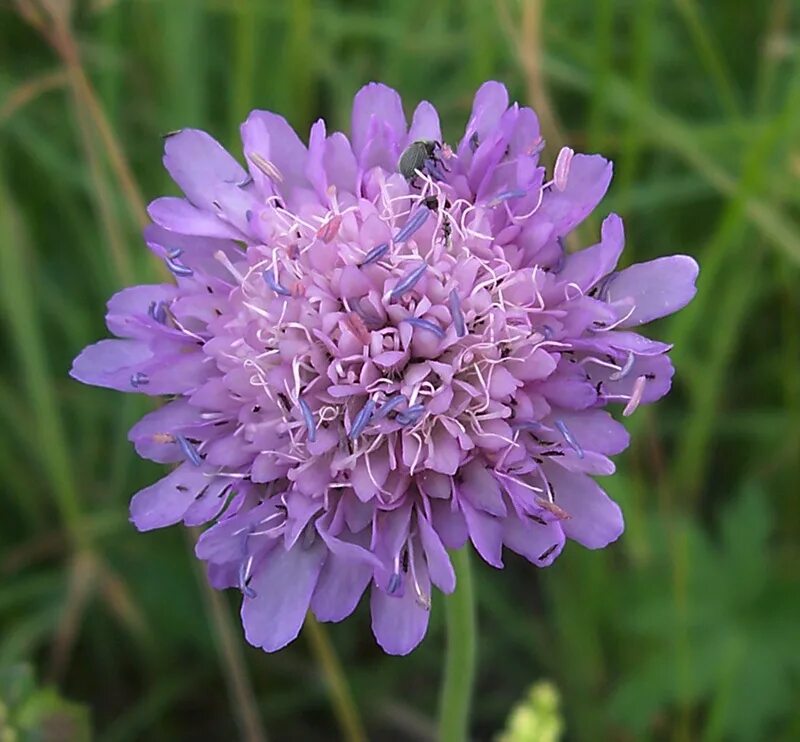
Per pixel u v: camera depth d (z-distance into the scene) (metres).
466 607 0.09
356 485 0.08
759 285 0.12
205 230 0.09
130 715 0.12
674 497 0.12
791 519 0.12
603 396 0.08
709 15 0.14
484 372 0.08
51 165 0.12
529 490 0.08
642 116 0.12
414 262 0.08
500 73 0.13
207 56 0.13
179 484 0.08
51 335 0.13
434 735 0.12
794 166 0.11
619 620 0.12
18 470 0.12
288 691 0.12
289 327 0.08
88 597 0.12
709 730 0.11
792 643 0.12
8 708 0.10
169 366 0.08
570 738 0.12
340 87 0.13
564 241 0.09
